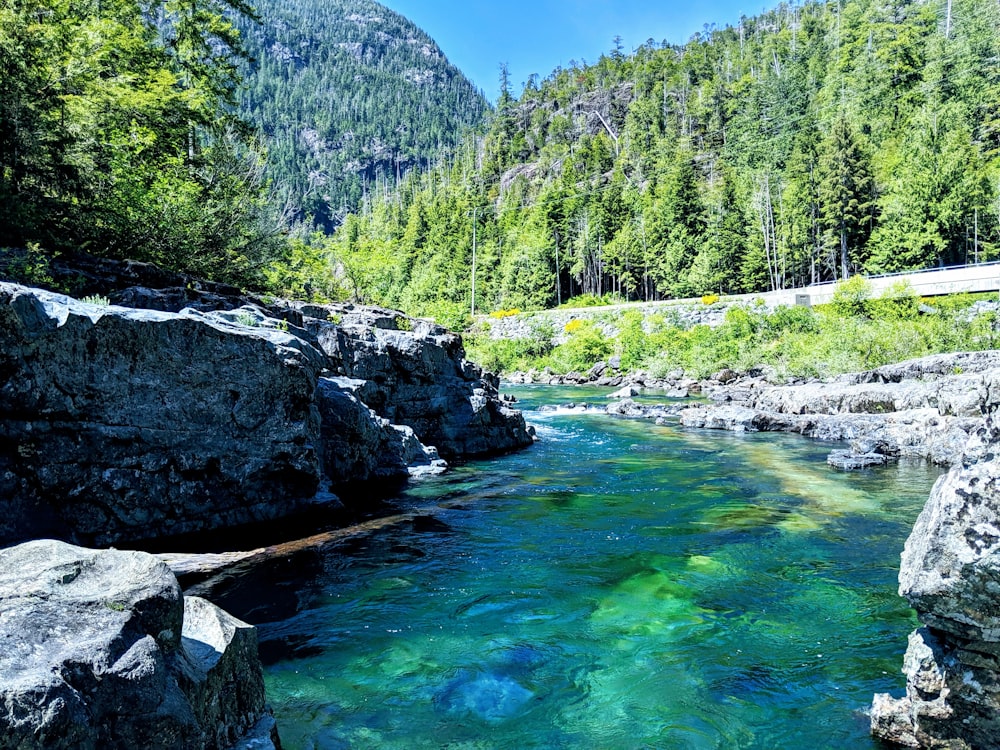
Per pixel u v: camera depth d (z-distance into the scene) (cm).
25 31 1174
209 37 2566
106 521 802
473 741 446
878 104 7962
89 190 1360
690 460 1584
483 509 1095
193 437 881
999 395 402
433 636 613
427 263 9494
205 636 383
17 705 244
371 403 1446
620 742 446
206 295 1299
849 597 699
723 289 6725
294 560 822
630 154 11506
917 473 1385
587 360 4859
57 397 746
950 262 5331
